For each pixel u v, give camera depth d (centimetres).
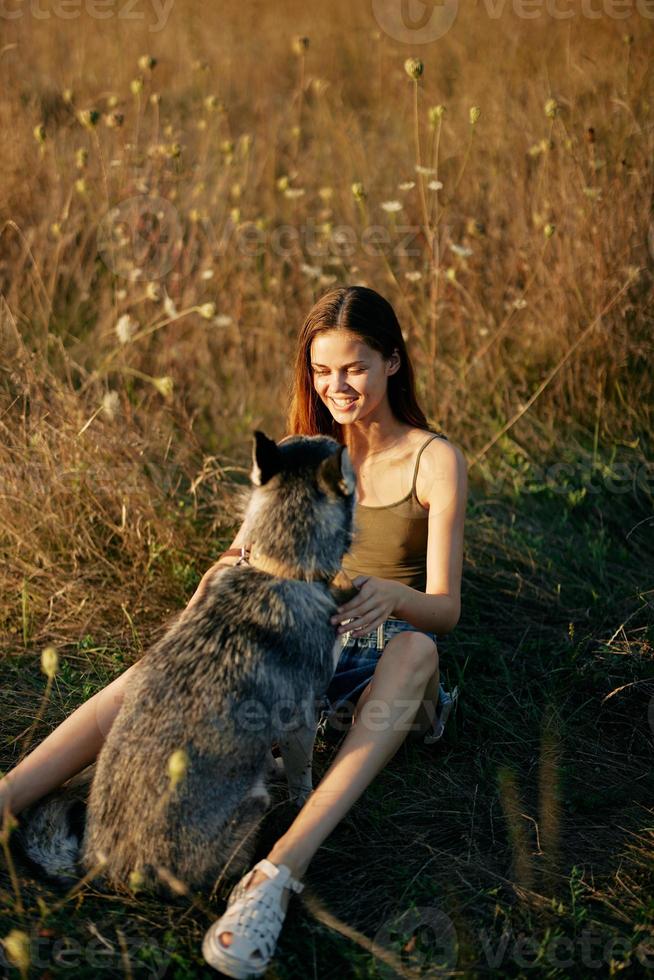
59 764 277
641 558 473
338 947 248
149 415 521
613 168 616
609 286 574
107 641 391
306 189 735
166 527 429
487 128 728
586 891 271
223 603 265
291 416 352
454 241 628
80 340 596
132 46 915
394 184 729
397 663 280
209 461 472
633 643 391
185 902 256
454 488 312
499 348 587
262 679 254
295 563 266
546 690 373
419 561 327
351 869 283
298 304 634
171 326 587
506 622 422
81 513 431
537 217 608
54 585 412
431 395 545
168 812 245
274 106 880
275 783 313
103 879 258
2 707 347
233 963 226
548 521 496
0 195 648
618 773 329
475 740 346
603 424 552
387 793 315
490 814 307
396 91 882
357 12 1115
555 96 673
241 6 1144
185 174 659
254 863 279
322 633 267
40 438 432
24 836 272
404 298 575
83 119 568
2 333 502
